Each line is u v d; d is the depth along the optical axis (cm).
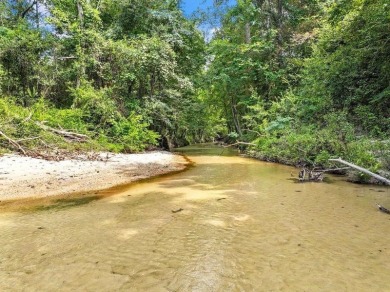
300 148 1160
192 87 2139
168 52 1881
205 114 2689
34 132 1197
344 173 941
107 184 766
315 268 314
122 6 1988
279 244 379
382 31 1111
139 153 1650
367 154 834
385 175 778
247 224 459
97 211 527
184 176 937
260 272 305
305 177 872
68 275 297
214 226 450
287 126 1413
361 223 462
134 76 1791
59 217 491
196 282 284
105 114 1644
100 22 1894
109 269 311
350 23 1258
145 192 688
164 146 2373
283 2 2145
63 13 1741
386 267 316
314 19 1855
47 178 782
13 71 1666
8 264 321
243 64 2053
